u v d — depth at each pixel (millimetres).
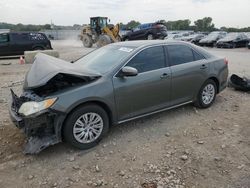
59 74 3996
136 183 3475
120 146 4359
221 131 4855
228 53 19719
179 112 5715
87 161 3961
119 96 4453
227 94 7082
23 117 3840
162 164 3867
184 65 5355
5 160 3988
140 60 4793
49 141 3939
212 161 3922
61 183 3498
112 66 4574
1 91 7598
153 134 4758
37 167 3828
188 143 4445
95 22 26094
